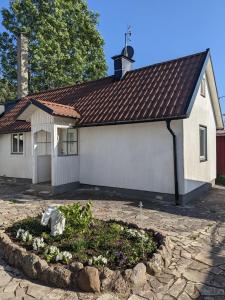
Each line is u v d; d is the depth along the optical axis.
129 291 3.89
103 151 10.87
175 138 9.12
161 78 10.80
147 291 3.89
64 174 11.05
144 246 4.82
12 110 16.27
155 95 10.03
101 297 3.76
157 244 5.01
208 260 4.81
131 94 10.94
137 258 4.44
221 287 3.99
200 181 10.86
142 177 9.88
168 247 4.95
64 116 10.65
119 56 12.55
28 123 13.61
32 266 4.26
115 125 10.47
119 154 10.41
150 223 6.89
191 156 9.85
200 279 4.20
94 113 11.00
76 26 26.88
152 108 9.41
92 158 11.20
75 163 11.49
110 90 12.11
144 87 10.89
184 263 4.68
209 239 5.80
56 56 24.59
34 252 4.68
